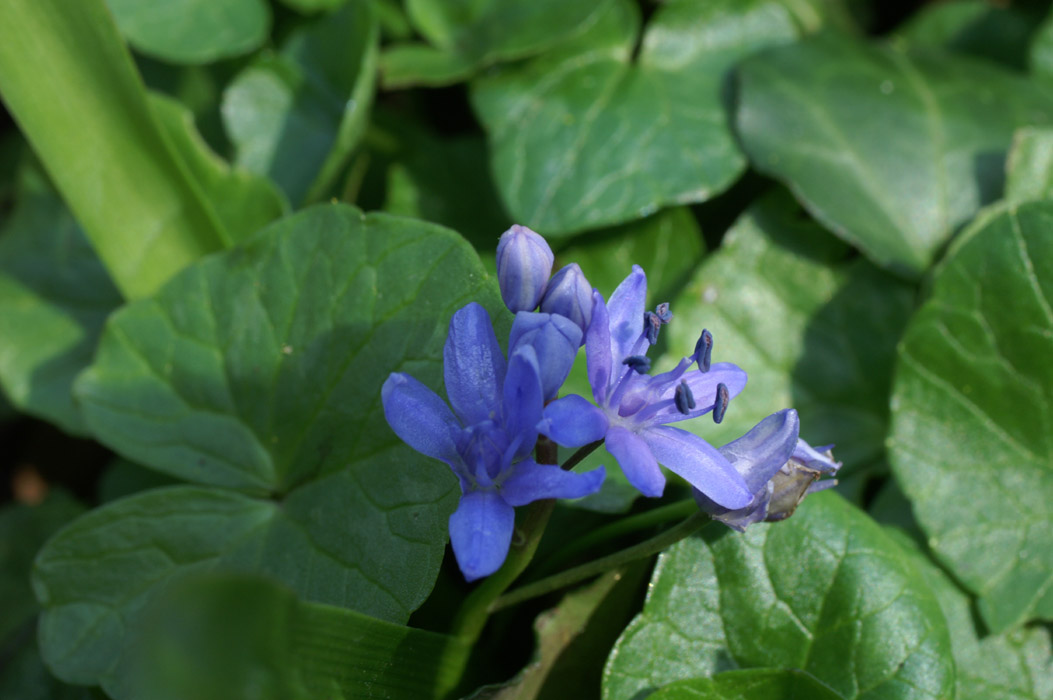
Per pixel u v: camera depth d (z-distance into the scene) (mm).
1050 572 242
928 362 250
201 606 194
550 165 272
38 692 259
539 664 236
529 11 280
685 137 274
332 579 230
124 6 282
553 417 210
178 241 257
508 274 216
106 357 247
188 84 301
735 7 291
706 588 234
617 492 241
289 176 279
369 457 233
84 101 247
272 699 200
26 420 319
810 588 233
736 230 268
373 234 237
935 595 241
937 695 230
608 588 238
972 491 246
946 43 319
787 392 263
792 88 278
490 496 211
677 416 218
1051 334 245
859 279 266
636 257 271
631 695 232
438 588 251
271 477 240
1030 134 266
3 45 243
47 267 284
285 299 241
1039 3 325
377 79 279
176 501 240
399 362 233
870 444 259
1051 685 241
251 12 289
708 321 264
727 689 230
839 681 231
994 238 249
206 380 244
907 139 274
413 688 231
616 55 283
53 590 239
